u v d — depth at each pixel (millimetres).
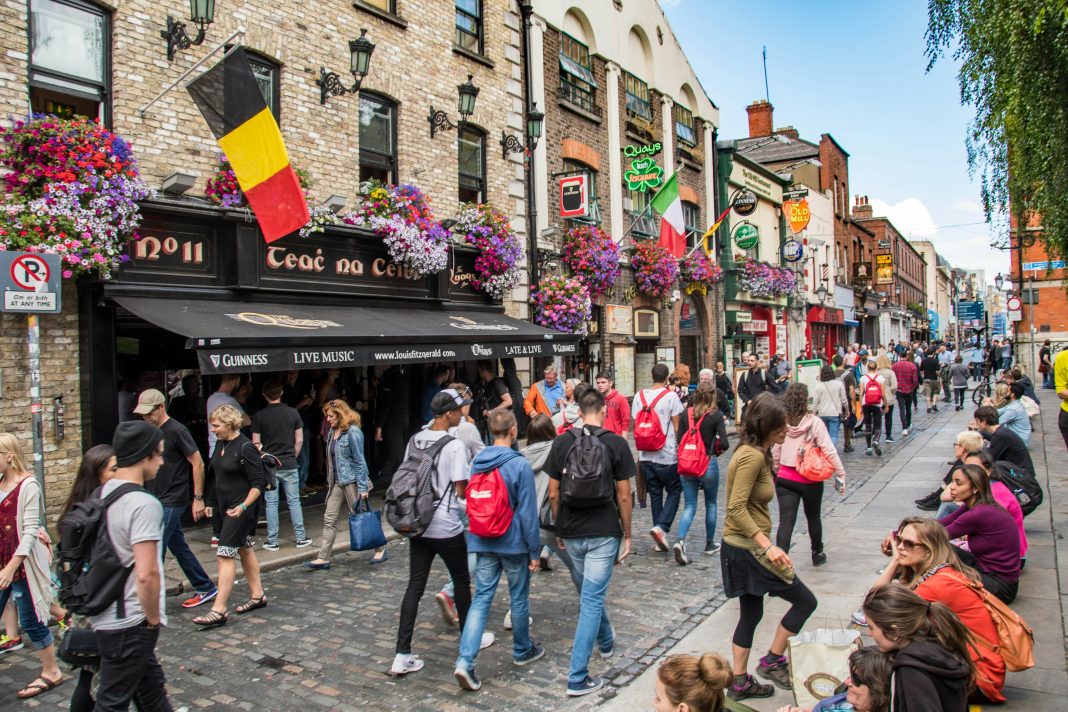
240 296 9094
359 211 10758
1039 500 6945
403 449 11461
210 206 8602
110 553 3443
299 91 10086
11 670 5055
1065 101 8484
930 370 20641
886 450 14094
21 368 7152
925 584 4121
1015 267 28172
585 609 4625
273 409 8008
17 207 6762
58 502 7363
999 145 10750
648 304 19203
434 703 4469
